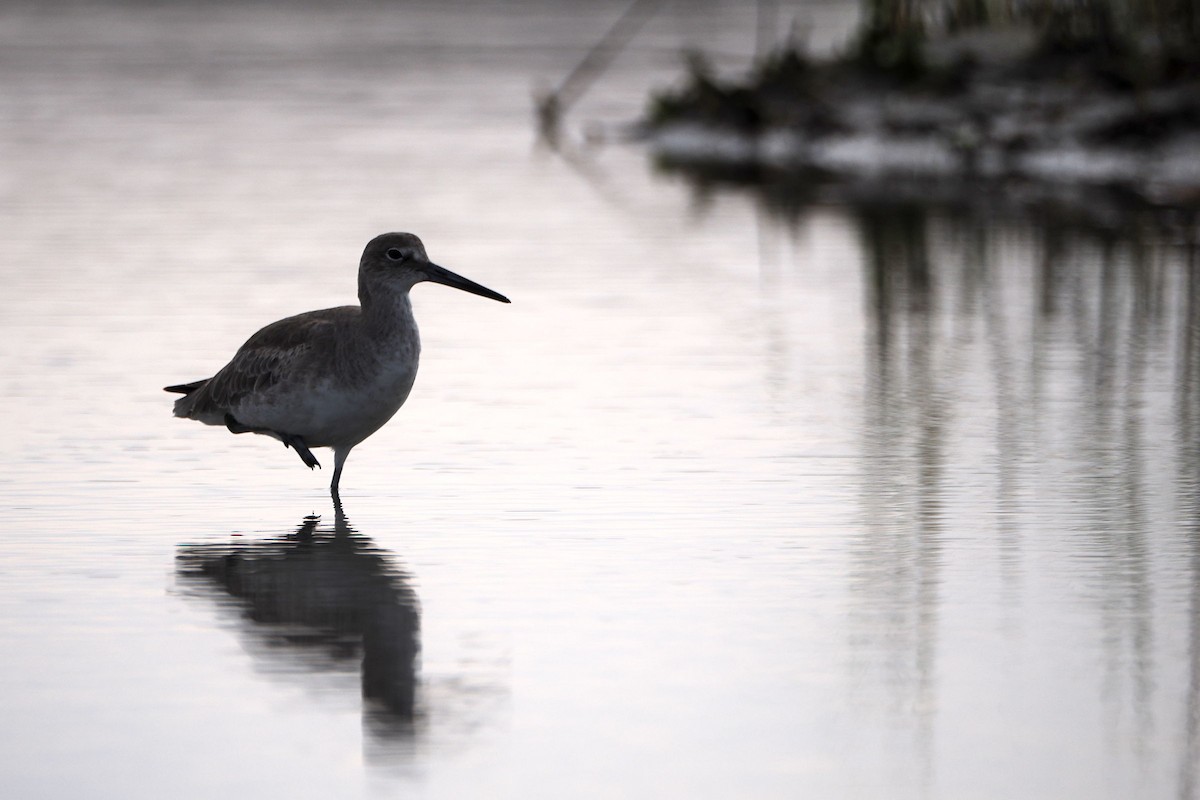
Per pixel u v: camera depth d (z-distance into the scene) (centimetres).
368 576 1044
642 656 900
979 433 1416
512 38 6431
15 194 3012
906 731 802
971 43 3766
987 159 3338
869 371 1675
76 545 1114
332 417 1186
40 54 5828
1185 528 1136
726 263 2355
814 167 3547
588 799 737
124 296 2075
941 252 2397
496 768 766
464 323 1964
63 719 819
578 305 2061
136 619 962
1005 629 939
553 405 1549
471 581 1033
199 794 741
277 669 884
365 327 1176
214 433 1439
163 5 7962
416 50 6056
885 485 1258
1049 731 802
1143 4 3562
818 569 1052
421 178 3294
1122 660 890
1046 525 1145
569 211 2878
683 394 1588
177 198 2975
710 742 793
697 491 1246
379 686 859
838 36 5788
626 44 6003
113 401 1550
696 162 3662
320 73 5378
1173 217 2655
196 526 1163
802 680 866
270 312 1977
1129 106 3322
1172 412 1477
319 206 2894
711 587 1017
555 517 1180
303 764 770
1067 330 1845
